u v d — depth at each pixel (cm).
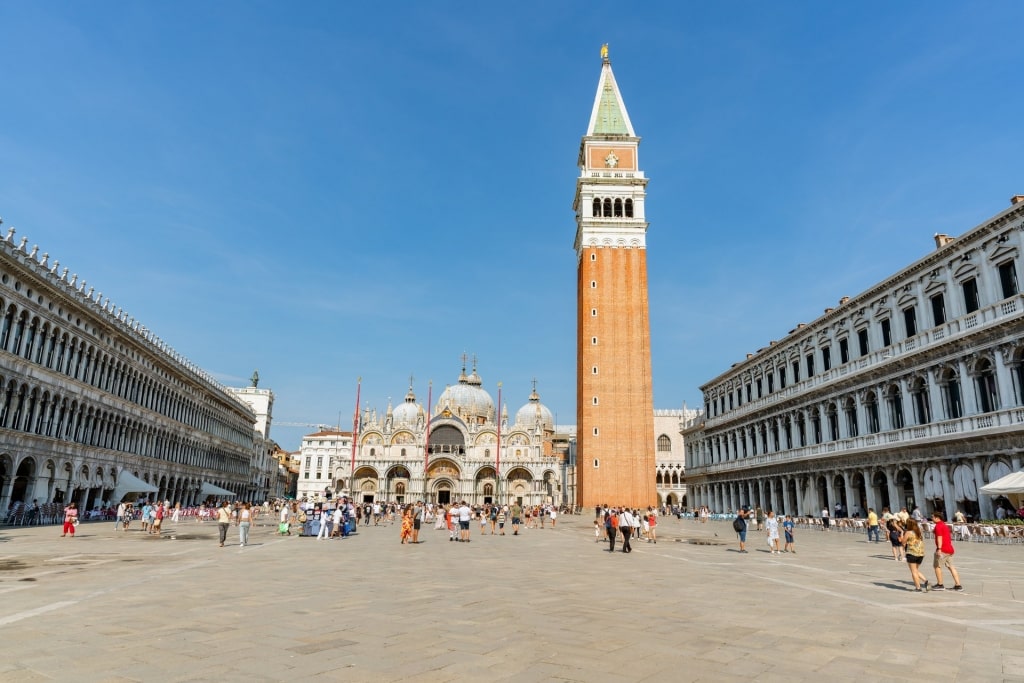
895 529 3316
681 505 14325
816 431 7369
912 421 5650
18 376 5291
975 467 4875
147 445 8156
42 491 5750
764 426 8725
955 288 5281
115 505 7038
